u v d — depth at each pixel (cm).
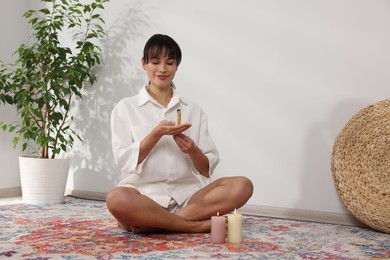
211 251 168
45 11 307
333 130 246
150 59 199
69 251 167
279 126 261
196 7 286
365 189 223
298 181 255
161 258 157
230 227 183
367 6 237
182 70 291
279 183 260
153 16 303
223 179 205
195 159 196
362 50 239
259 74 266
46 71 309
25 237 193
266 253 166
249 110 269
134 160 189
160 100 206
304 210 252
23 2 349
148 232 199
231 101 275
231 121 275
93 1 329
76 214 257
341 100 244
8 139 338
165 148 199
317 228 223
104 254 163
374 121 228
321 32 249
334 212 245
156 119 202
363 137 229
